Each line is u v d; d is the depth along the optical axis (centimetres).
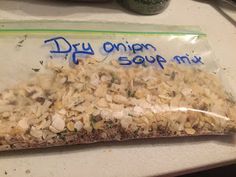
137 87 16
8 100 15
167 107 16
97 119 15
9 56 16
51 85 16
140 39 19
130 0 22
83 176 14
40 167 14
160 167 15
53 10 21
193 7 26
